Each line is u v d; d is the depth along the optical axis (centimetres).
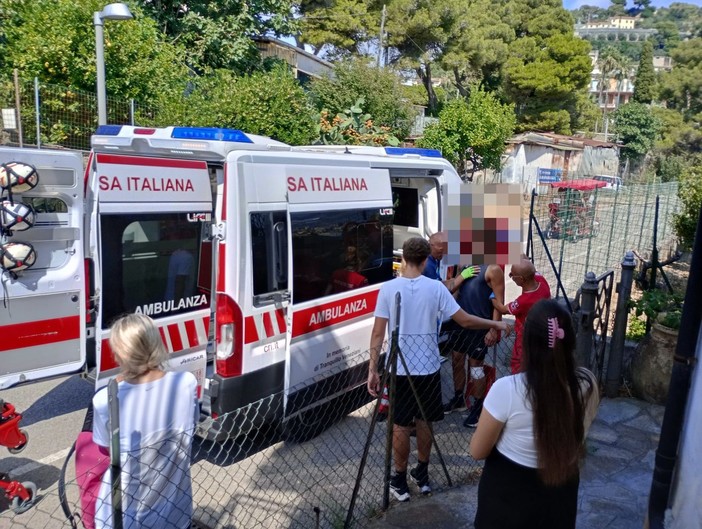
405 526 373
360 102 1741
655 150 5316
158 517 253
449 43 3359
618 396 593
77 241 491
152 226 443
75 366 503
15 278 455
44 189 466
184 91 1404
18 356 465
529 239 959
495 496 235
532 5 4459
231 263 430
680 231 1134
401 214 752
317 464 471
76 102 1162
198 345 479
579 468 239
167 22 1723
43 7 1173
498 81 4234
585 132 4938
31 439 514
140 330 255
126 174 427
